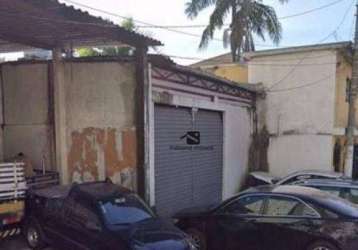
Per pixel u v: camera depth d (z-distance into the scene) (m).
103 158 11.12
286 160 18.58
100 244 6.89
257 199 8.15
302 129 18.19
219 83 15.50
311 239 7.31
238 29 25.58
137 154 10.80
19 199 8.77
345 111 18.56
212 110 15.49
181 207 13.48
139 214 7.52
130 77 10.83
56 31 9.66
